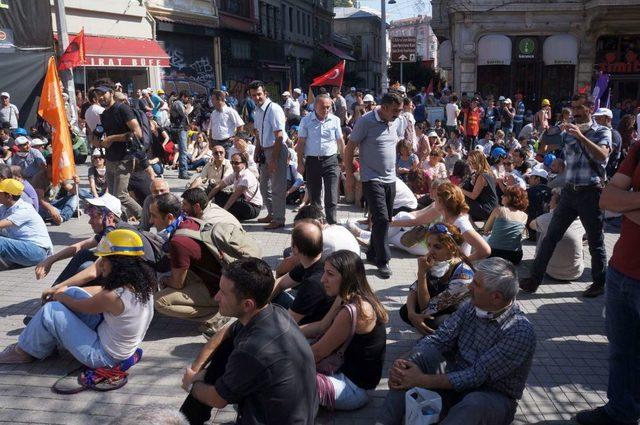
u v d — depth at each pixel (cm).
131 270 415
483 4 2833
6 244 664
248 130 1341
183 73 2706
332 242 552
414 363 355
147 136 803
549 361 476
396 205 850
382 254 665
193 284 498
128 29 2234
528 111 2689
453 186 510
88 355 419
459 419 319
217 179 932
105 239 418
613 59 2894
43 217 902
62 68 1469
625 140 1141
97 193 959
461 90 2933
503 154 1079
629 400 367
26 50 1667
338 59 5094
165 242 505
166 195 529
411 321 467
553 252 636
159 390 420
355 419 389
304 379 295
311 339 406
